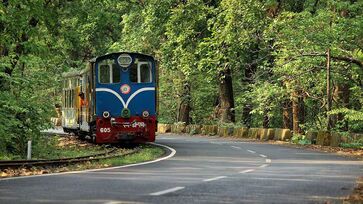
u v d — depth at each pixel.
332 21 40.00
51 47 34.56
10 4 29.69
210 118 73.75
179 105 76.44
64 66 39.03
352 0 43.03
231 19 44.03
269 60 53.41
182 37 54.25
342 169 22.14
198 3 52.84
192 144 41.06
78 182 16.77
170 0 55.41
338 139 39.56
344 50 39.59
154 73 36.16
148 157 27.47
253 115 69.38
